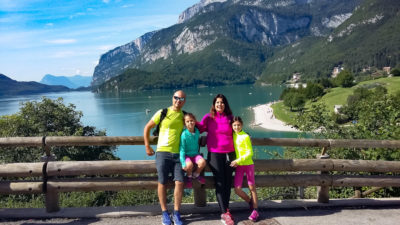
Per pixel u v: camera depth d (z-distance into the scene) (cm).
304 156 820
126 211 407
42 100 2316
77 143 409
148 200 743
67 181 402
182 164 376
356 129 800
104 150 2200
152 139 409
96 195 745
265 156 2306
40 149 1546
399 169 433
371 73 19712
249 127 6662
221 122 397
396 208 429
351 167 434
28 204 633
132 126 8669
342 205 436
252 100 13925
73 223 384
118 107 15812
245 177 427
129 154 4519
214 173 396
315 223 380
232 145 397
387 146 442
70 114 2427
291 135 5516
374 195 571
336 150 690
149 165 405
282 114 8075
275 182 427
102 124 9375
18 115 2208
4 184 398
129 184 406
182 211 412
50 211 406
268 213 412
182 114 393
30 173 398
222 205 382
